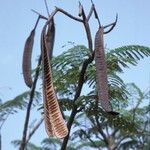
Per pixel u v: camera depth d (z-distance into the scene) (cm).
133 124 998
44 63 494
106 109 500
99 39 532
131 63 856
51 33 631
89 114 823
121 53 856
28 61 626
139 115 1778
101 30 539
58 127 479
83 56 881
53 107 485
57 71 891
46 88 489
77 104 790
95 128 1570
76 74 879
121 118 973
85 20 649
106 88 513
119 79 882
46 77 491
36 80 858
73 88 889
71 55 884
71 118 781
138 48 862
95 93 848
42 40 500
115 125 970
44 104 487
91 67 852
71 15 640
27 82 618
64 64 881
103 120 865
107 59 853
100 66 523
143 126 1811
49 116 483
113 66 861
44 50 497
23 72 622
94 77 845
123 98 896
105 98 507
